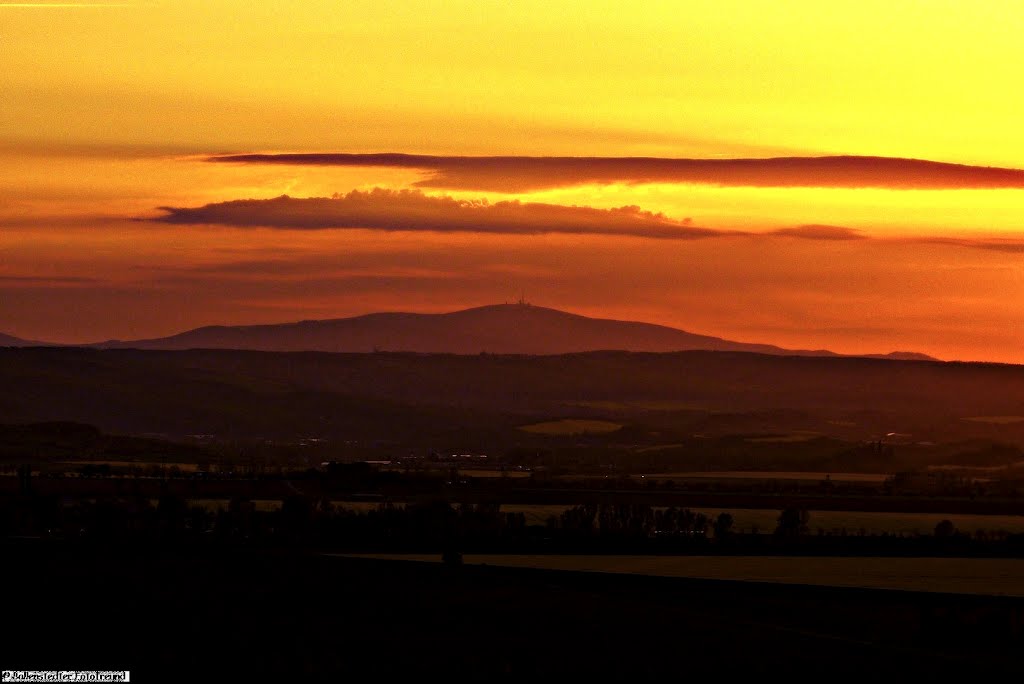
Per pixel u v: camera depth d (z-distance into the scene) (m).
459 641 159.62
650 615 184.62
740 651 159.75
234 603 179.75
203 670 141.62
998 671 158.88
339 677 139.88
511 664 147.88
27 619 165.12
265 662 145.38
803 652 161.62
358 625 167.75
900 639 179.50
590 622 175.88
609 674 145.62
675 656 155.62
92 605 174.50
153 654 148.88
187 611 172.88
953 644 177.12
